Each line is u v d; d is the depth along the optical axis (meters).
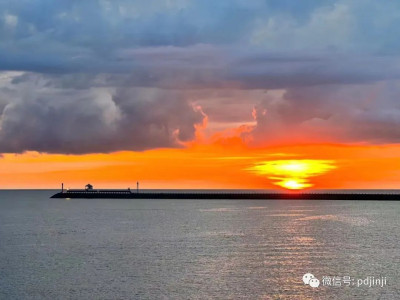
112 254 89.62
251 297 62.03
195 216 178.00
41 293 63.31
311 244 102.88
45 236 117.31
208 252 92.19
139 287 65.94
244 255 88.88
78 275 72.19
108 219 165.38
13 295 62.53
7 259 84.38
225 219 164.38
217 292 63.97
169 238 113.06
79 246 99.88
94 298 61.34
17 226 142.25
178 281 68.88
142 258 85.44
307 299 61.56
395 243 104.44
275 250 94.81
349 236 116.75
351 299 61.62
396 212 196.62
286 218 167.88
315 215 181.25
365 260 84.19
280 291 64.69
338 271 75.38
